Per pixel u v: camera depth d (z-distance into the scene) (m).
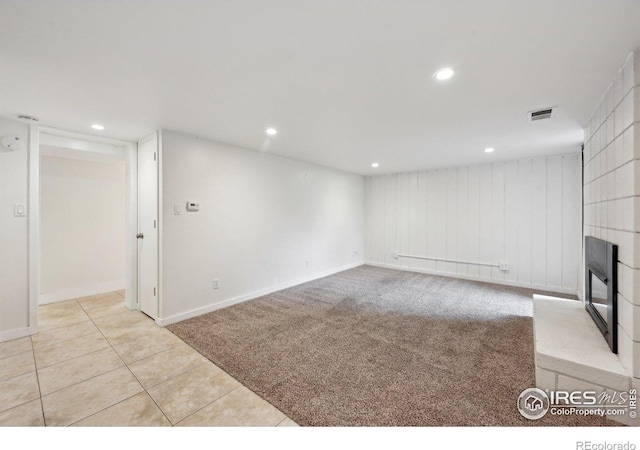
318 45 1.51
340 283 4.79
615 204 1.84
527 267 4.52
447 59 1.65
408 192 5.78
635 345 1.55
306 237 4.89
